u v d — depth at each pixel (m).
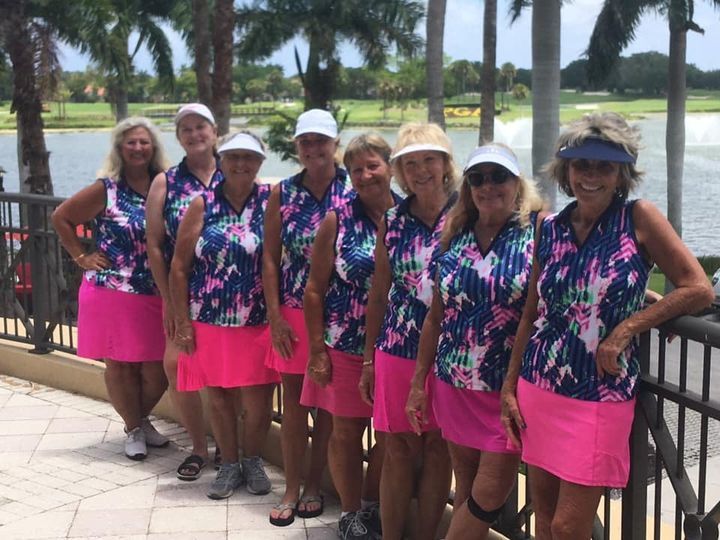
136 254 4.41
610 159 2.40
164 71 28.22
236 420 4.14
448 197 3.14
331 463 3.67
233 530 3.75
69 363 5.64
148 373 4.54
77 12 17.66
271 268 3.76
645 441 2.73
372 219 3.45
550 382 2.57
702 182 49.25
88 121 100.31
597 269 2.47
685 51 21.05
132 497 4.07
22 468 4.40
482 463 2.95
